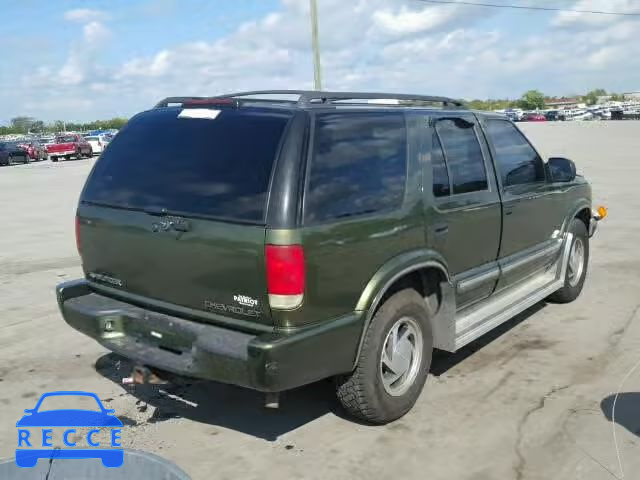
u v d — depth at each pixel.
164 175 3.96
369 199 3.84
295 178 3.47
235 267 3.51
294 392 4.69
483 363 5.12
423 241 4.21
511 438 3.94
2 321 6.38
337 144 3.75
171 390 4.75
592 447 3.81
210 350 3.49
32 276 8.27
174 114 4.17
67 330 6.11
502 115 5.52
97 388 4.79
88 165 36.94
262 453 3.84
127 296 4.18
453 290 4.50
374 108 4.13
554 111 90.69
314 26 23.95
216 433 4.10
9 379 4.95
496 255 5.13
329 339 3.58
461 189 4.66
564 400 4.43
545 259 5.95
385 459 3.74
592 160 22.89
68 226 12.52
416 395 4.25
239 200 3.54
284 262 3.37
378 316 3.92
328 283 3.56
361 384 3.90
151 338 3.94
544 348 5.41
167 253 3.82
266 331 3.49
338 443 3.94
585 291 7.04
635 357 5.18
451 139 4.68
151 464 3.11
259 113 3.77
